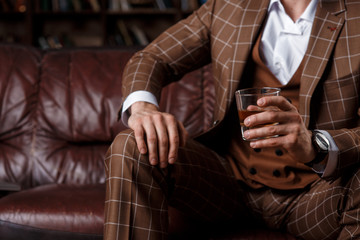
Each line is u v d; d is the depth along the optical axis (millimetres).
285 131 863
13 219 1309
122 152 888
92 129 1854
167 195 984
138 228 868
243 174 1189
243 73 1224
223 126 1227
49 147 1837
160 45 1276
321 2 1157
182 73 1296
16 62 1945
